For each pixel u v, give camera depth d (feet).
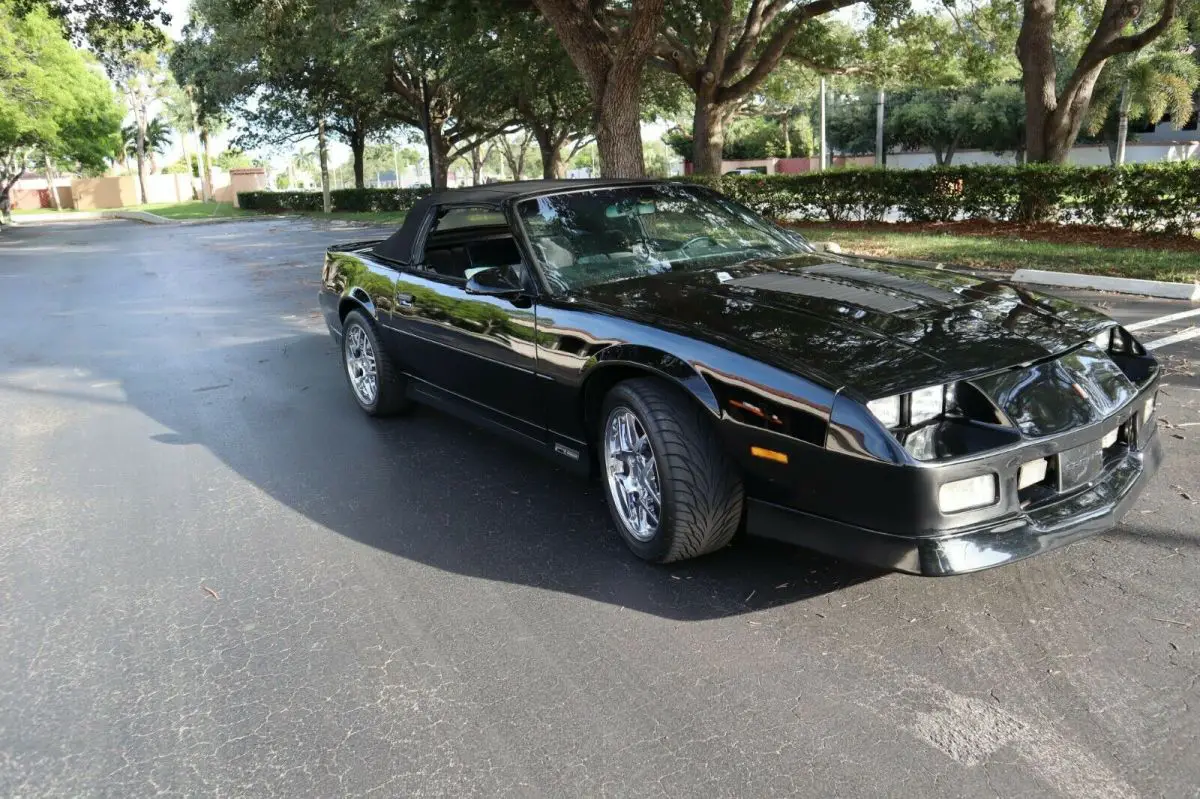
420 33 84.28
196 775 7.95
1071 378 9.64
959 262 36.88
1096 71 51.90
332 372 23.93
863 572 10.98
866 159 172.55
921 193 54.08
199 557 12.63
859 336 9.97
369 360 18.75
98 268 59.72
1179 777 7.20
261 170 224.94
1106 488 9.75
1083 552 11.13
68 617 11.03
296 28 89.66
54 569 12.44
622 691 8.84
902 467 8.62
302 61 101.24
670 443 10.44
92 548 13.12
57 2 60.59
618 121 51.47
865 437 8.79
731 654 9.37
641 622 10.15
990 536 8.87
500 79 95.25
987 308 10.79
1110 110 117.50
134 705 9.09
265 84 125.70
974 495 8.84
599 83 51.83
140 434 19.04
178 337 30.78
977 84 138.41
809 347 9.82
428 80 112.16
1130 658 8.85
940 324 10.19
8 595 11.69
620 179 15.33
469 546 12.51
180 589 11.66
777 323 10.52
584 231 13.82
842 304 10.94
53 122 142.51
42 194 271.69
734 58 73.26
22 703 9.21
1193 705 8.07
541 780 7.61
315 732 8.48
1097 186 44.11
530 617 10.43
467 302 14.30
